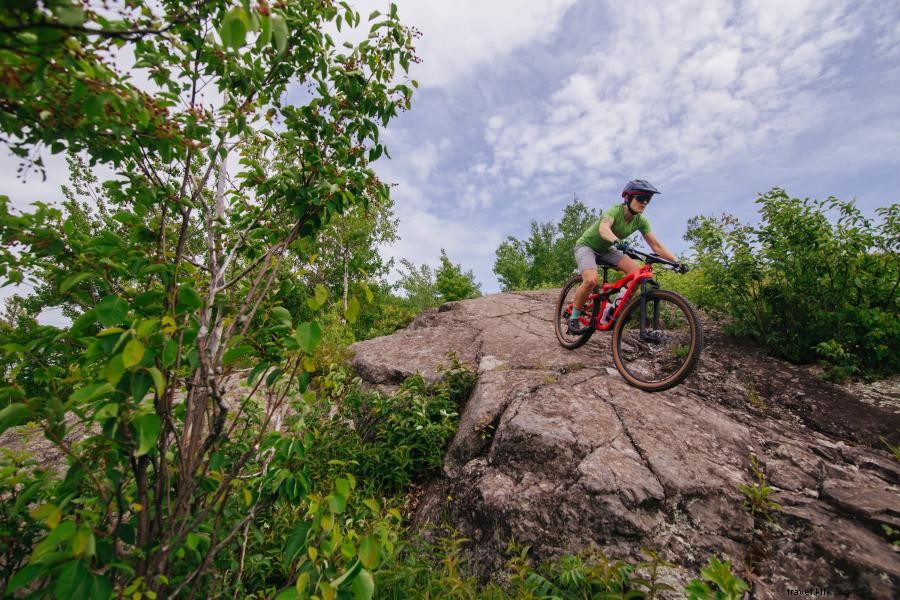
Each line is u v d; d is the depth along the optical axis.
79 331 1.21
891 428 3.37
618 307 4.23
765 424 3.60
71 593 1.02
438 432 3.88
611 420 3.37
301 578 1.25
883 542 2.29
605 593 1.94
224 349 1.59
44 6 0.92
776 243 4.57
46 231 1.28
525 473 3.06
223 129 1.76
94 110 1.18
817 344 4.38
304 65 1.94
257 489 1.81
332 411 4.39
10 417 1.12
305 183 1.89
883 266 4.14
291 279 1.99
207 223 1.79
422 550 2.81
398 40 2.03
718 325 5.35
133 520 1.59
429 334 6.51
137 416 1.11
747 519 2.55
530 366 4.63
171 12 1.63
